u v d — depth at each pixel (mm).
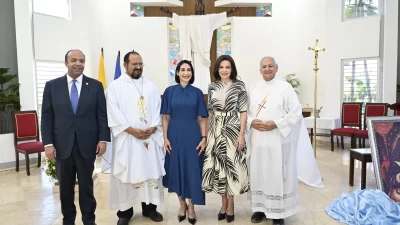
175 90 3158
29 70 6152
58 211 3609
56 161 2775
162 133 3211
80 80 2781
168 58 8180
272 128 2973
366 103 6801
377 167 3391
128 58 3064
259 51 8312
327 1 7523
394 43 6863
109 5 7988
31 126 5805
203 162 3127
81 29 6875
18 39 6031
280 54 8336
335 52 7523
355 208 3203
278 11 8289
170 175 3154
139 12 8375
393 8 6809
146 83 3174
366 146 7297
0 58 6156
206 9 8641
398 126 3506
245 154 3100
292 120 2971
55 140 2721
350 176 4426
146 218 3328
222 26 8477
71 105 2709
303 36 8117
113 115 2920
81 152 2730
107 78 7891
